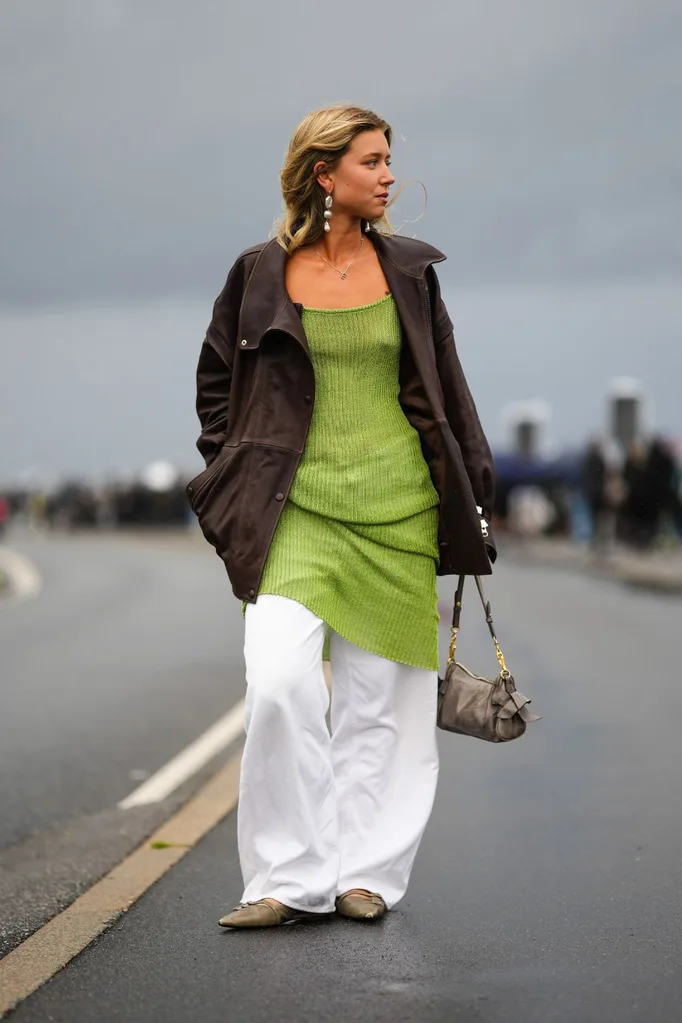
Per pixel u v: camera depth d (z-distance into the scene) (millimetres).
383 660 7453
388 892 7598
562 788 11336
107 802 11461
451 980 6621
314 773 7211
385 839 7559
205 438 7406
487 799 10992
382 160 7238
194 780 12211
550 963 6895
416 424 7336
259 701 7086
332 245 7297
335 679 7559
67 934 7453
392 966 6805
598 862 8984
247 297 7230
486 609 7465
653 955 7039
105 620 28031
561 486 58531
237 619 27812
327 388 7230
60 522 108938
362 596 7320
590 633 23016
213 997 6395
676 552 45281
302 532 7230
